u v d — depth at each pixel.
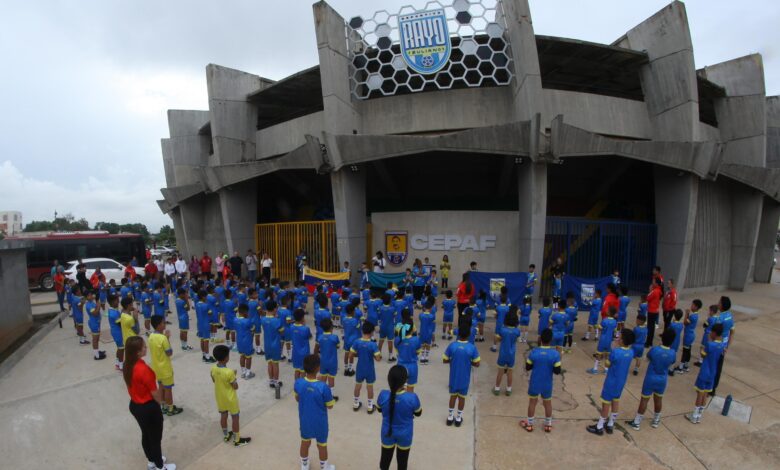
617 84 21.88
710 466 5.89
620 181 22.53
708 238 20.34
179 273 19.64
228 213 21.30
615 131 17.94
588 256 17.56
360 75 18.56
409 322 7.22
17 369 9.81
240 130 21.97
